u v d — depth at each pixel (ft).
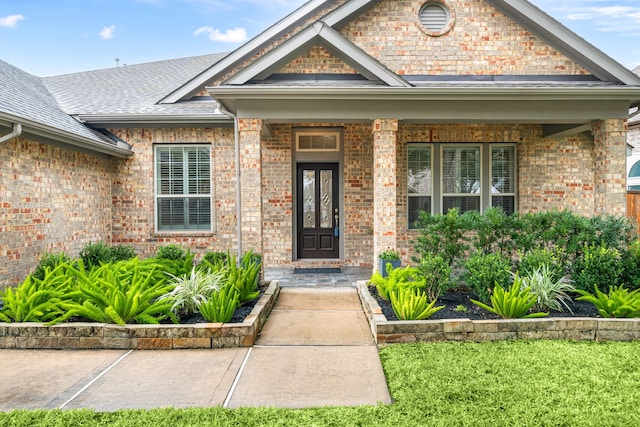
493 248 22.52
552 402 9.82
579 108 22.91
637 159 42.86
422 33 26.02
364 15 26.04
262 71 22.68
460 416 9.25
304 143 30.86
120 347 14.01
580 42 24.59
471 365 12.01
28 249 20.67
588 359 12.41
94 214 26.68
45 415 9.49
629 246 19.02
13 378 11.67
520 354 12.84
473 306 17.15
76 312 14.32
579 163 30.25
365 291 19.83
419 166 30.86
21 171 20.16
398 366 12.00
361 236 30.50
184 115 27.07
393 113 22.75
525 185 30.25
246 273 18.30
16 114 18.22
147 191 28.89
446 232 20.53
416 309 14.82
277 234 30.40
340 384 11.23
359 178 30.37
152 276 18.47
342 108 22.71
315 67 24.03
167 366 12.53
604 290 17.85
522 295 15.14
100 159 27.43
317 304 19.93
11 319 14.93
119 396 10.58
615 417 9.14
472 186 30.94
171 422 9.19
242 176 22.58
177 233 29.04
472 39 25.90
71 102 30.01
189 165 29.35
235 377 11.73
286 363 12.75
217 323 14.49
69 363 12.77
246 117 22.44
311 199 31.37
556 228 19.26
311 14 28.99
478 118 22.99
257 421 9.23
